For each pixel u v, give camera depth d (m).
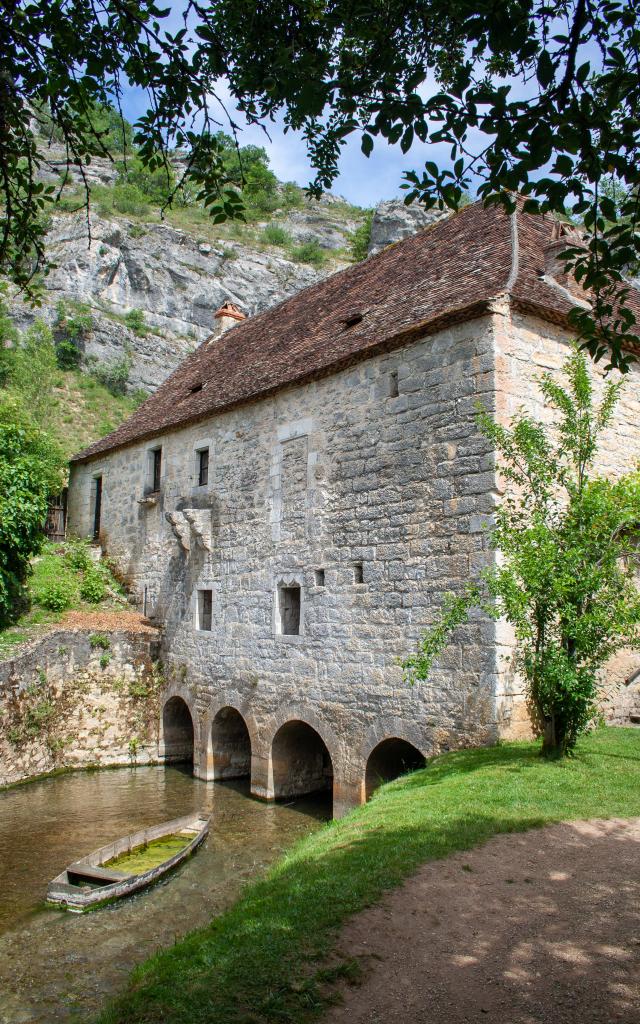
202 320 58.56
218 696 14.73
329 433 12.09
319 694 11.74
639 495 7.35
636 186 3.78
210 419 15.91
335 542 11.70
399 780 8.39
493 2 3.36
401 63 3.64
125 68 4.29
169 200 4.68
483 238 12.05
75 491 22.95
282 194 83.81
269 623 13.23
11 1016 6.38
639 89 3.56
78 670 16.23
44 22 4.12
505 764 7.70
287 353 14.78
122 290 54.59
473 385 9.61
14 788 14.48
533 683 7.90
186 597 16.31
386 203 54.59
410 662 8.13
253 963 4.16
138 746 16.72
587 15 3.48
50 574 18.80
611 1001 3.64
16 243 5.16
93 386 47.41
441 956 4.12
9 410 24.39
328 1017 3.63
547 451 8.06
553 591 7.32
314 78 3.86
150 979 4.34
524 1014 3.57
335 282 16.73
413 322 10.70
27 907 8.82
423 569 10.02
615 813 6.20
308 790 13.71
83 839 11.33
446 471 9.84
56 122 4.64
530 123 3.49
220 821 12.13
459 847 5.61
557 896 4.76
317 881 5.28
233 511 14.71
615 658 10.44
